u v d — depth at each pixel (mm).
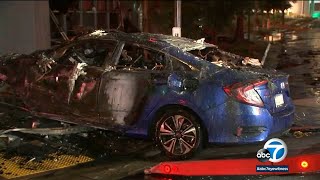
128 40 13680
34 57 15156
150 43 13461
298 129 16094
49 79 14445
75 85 13914
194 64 12766
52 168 12492
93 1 36562
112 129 13617
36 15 28141
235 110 12078
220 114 12188
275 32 69812
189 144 12617
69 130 14719
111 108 13375
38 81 14680
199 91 12391
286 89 13656
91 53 14594
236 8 53781
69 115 14195
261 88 12273
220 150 14023
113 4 38906
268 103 12359
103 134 15359
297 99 21562
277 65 34094
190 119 12508
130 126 13297
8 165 12633
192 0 45750
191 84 12477
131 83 13156
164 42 13594
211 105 12258
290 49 46250
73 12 34594
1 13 27828
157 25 44594
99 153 13867
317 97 22125
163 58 13180
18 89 15203
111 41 13914
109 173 12172
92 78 13648
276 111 12750
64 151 13961
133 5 43500
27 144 14469
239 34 51594
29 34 27969
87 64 14195
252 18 73438
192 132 12531
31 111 15102
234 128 12102
